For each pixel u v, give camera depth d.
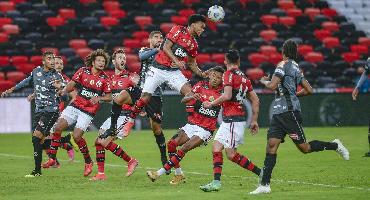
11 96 90.81
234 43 110.12
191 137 41.03
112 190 38.56
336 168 49.16
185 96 41.00
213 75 40.38
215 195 36.06
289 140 74.56
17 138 80.56
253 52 109.50
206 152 62.94
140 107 44.31
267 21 116.94
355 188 38.59
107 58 45.25
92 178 43.69
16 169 50.62
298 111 36.38
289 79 36.12
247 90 37.41
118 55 45.94
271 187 39.06
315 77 107.25
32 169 50.62
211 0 116.88
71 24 110.25
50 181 42.94
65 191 38.22
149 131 89.69
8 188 39.59
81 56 103.62
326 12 122.19
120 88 45.16
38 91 46.72
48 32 108.88
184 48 42.34
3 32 106.44
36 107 46.88
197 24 42.31
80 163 54.50
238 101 37.53
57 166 51.25
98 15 112.44
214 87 40.69
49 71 47.28
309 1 123.12
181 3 117.19
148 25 110.69
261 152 62.94
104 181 42.91
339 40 116.88
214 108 40.72
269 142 36.47
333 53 113.38
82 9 113.94
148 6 115.69
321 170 48.00
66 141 54.50
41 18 109.81
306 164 52.03
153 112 46.25
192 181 42.72
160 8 115.69
